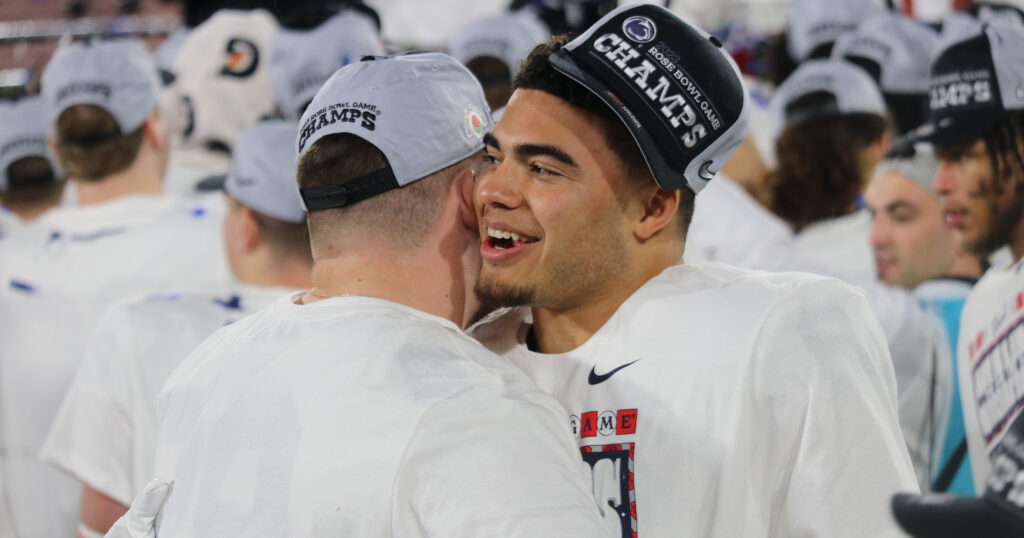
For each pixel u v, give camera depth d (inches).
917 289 311.7
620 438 160.1
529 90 163.9
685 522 153.8
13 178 420.8
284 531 146.8
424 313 165.9
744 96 164.9
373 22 477.7
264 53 490.3
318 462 147.1
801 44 466.9
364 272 169.3
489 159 173.3
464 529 138.6
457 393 149.1
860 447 150.3
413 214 169.3
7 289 345.4
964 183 261.1
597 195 161.0
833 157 354.6
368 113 168.9
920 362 295.0
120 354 278.5
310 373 155.5
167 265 346.6
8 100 436.8
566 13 538.3
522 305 168.9
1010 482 99.7
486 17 422.6
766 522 156.2
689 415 156.3
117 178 364.5
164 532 161.3
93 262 341.7
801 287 163.0
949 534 104.3
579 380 168.4
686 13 623.5
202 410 164.9
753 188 407.2
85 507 283.6
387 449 144.8
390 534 144.3
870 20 421.7
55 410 337.7
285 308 171.6
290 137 297.4
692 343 160.4
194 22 654.5
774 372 154.6
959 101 261.7
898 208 323.0
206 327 279.6
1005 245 252.4
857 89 359.9
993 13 391.9
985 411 248.7
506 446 144.6
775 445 153.9
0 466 342.3
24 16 746.2
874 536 145.9
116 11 746.2
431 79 174.1
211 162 494.9
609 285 169.0
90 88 359.6
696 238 366.3
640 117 155.7
